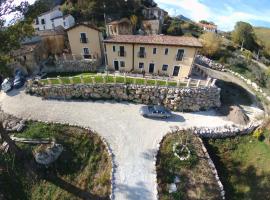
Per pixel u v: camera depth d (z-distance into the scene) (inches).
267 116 1316.4
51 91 1286.9
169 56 1424.7
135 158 940.6
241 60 2202.3
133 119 1174.3
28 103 1243.2
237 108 1311.5
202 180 900.6
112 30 2138.3
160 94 1293.1
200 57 2097.7
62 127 1059.3
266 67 2304.4
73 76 1464.1
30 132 1023.6
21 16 771.4
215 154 1092.5
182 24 3105.3
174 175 901.2
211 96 1323.8
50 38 1744.6
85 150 969.5
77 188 846.5
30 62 1540.4
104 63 1662.2
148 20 2527.1
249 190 929.5
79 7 2610.7
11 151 914.1
